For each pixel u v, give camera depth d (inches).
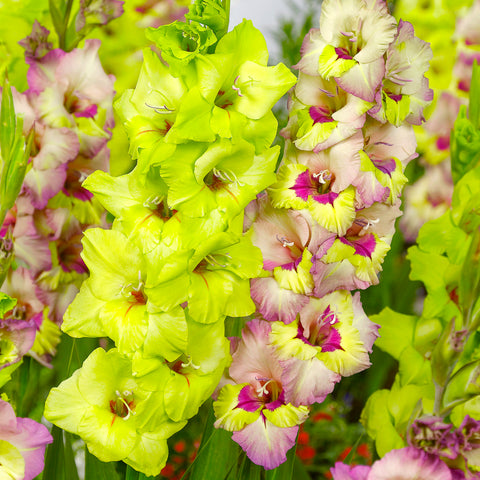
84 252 60.7
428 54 62.0
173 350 60.2
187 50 59.6
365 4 60.8
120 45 73.3
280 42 76.0
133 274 60.6
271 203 61.8
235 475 65.1
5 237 66.6
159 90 59.7
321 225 61.0
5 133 64.4
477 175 65.3
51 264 67.7
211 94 58.6
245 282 61.2
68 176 68.9
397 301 73.6
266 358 62.8
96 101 68.9
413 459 63.7
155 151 59.0
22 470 64.0
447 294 66.1
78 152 68.6
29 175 67.0
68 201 68.6
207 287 60.5
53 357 70.4
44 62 68.0
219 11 59.0
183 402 60.7
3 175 64.5
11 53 70.4
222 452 64.9
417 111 62.4
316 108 61.9
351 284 62.0
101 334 61.3
